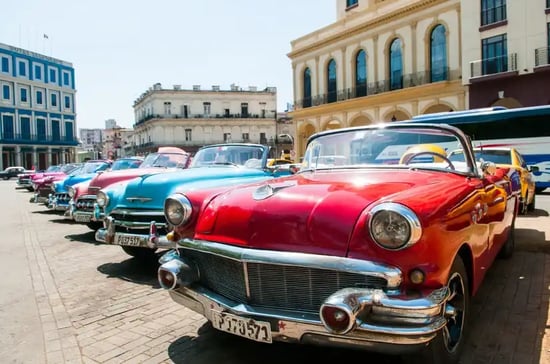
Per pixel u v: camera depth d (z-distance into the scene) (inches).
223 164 275.4
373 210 97.1
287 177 153.3
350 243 98.9
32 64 2146.9
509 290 179.2
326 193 113.3
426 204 99.8
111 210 232.8
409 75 1048.2
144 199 221.9
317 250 101.5
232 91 2485.2
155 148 2412.6
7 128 2037.4
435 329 91.7
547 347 127.2
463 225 112.9
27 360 133.3
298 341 102.4
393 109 1085.1
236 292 115.4
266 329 105.7
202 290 122.3
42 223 454.0
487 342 131.5
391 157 156.6
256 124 2514.8
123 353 134.4
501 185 180.9
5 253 297.0
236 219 117.8
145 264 250.8
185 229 135.6
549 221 342.0
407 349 93.0
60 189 429.7
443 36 982.4
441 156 150.5
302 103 1386.6
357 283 97.7
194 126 2442.2
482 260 139.3
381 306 92.4
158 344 139.9
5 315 173.3
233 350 133.2
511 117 574.6
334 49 1250.0
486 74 892.6
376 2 1202.6
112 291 200.4
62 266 252.7
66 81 2354.8
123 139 3560.5
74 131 2410.2
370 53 1142.3
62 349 138.5
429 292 94.9
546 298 168.2
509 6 852.6
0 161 2000.5
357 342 95.6
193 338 143.7
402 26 1055.0
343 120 1231.5
